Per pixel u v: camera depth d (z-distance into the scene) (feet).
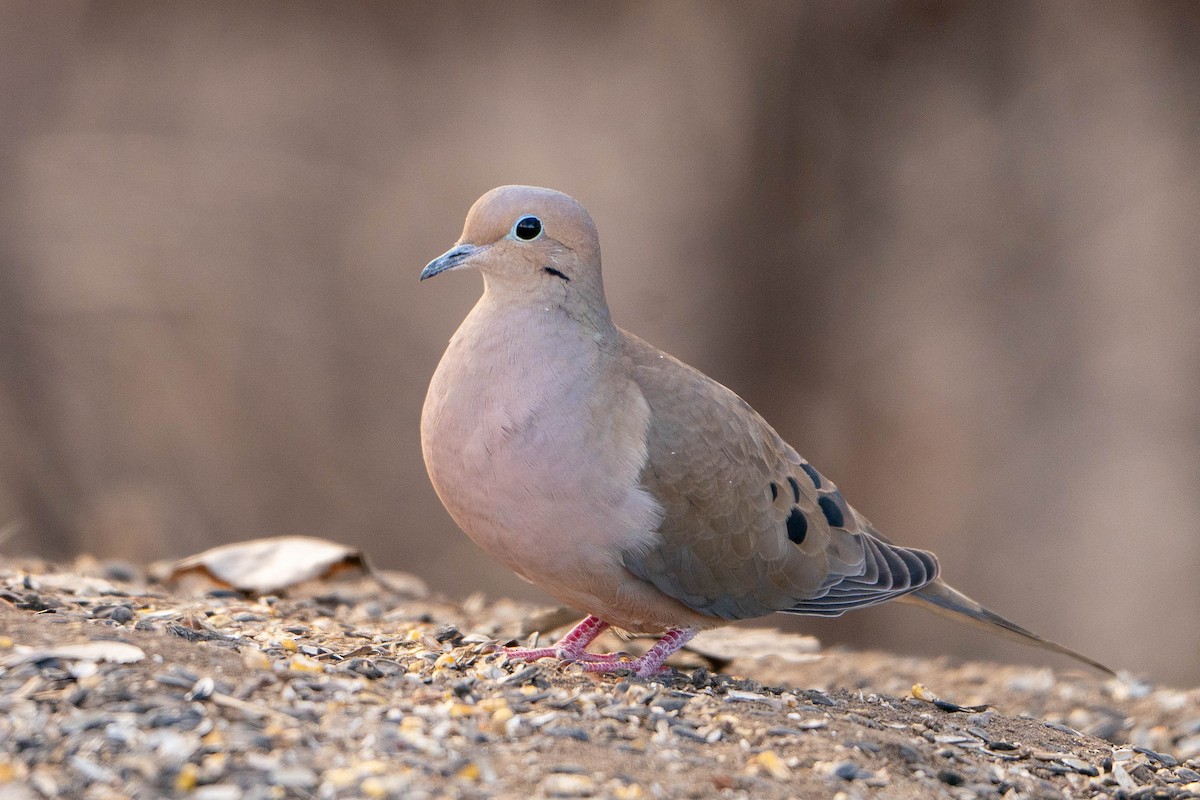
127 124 62.59
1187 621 53.52
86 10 62.28
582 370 22.47
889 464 53.88
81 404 57.72
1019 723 23.20
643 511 22.48
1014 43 53.78
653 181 58.85
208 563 27.73
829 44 53.21
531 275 22.79
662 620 24.00
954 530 53.78
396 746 17.31
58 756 16.08
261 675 18.74
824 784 18.29
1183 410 54.65
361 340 61.93
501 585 56.13
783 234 54.24
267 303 61.57
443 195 63.05
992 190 54.39
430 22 61.77
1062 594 53.62
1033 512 53.93
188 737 16.70
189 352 59.72
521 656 22.79
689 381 23.97
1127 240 55.16
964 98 54.19
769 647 28.07
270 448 58.95
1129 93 54.49
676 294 56.13
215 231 62.23
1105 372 54.80
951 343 54.49
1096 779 20.97
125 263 60.90
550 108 61.46
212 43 63.00
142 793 15.57
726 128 55.42
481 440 22.04
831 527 25.77
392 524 58.34
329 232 62.95
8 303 59.06
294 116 63.26
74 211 61.46
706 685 22.68
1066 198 54.70
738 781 17.80
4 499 54.65
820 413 54.03
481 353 22.40
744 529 23.95
